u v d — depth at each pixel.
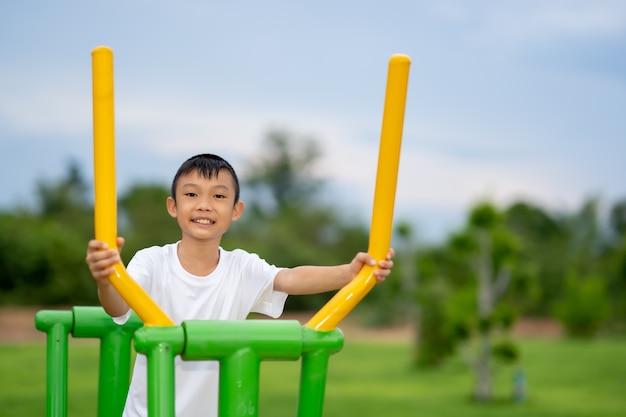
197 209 1.93
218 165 1.96
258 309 2.10
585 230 23.08
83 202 22.73
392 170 1.80
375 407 8.47
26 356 11.66
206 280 2.05
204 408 2.07
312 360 1.74
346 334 18.14
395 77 1.75
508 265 9.04
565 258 21.14
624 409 8.52
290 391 9.23
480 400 9.05
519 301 14.73
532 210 23.31
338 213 25.69
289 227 24.58
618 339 17.14
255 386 1.67
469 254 9.20
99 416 2.25
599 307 17.44
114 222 1.67
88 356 11.80
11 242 17.20
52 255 17.53
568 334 17.64
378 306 19.66
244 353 1.66
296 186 30.27
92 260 1.64
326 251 24.36
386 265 1.83
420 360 11.66
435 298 11.66
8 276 17.23
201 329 1.64
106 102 1.66
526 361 12.54
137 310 1.65
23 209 19.77
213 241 2.04
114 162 1.68
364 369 11.66
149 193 21.45
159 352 1.62
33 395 8.37
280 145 30.33
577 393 9.64
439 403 8.81
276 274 2.06
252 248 21.94
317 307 20.41
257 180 30.00
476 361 9.26
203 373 2.05
